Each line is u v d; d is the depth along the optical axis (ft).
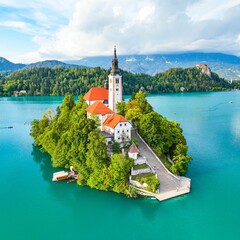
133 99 467.93
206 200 290.35
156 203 284.20
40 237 240.73
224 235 239.09
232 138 536.01
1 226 255.91
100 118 408.46
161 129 378.12
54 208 284.61
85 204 289.94
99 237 240.12
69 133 354.33
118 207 282.97
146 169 320.91
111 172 309.63
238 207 278.26
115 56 467.52
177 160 340.59
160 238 237.04
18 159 425.69
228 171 365.81
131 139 374.43
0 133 599.98
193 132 587.68
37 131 502.79
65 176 343.87
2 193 315.58
